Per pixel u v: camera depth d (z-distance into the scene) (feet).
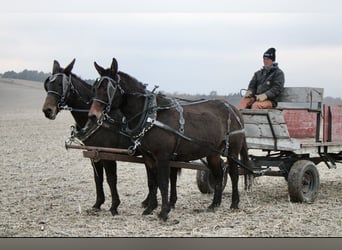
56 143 78.07
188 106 29.32
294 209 30.50
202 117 29.04
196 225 26.45
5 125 116.67
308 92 33.45
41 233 24.76
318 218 28.02
